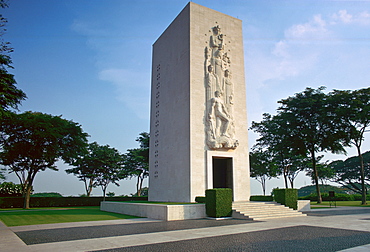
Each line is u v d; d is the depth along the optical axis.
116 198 53.56
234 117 32.69
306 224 19.34
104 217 25.25
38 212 32.31
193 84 31.22
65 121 45.06
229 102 32.34
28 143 40.47
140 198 55.47
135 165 65.81
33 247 11.98
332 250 11.09
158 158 35.94
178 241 13.05
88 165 58.31
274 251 10.94
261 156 54.00
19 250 11.41
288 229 16.89
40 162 43.19
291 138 46.09
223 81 32.81
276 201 28.48
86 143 47.31
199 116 30.80
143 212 25.34
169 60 36.19
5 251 11.23
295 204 28.08
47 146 41.50
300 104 45.41
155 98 38.81
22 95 21.22
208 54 32.88
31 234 15.66
